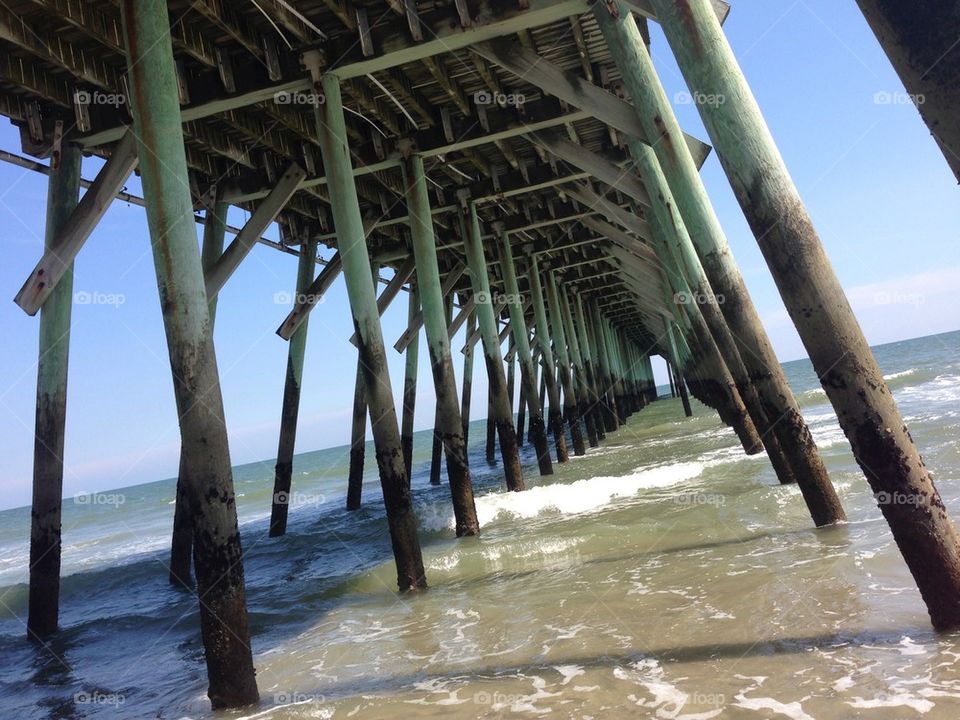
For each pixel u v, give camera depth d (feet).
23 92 23.80
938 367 91.86
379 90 27.81
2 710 16.12
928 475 10.71
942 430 30.76
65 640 21.93
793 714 9.21
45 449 22.66
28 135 24.86
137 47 14.33
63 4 20.11
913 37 6.47
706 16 12.31
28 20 21.13
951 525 10.69
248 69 24.50
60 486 22.86
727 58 12.14
